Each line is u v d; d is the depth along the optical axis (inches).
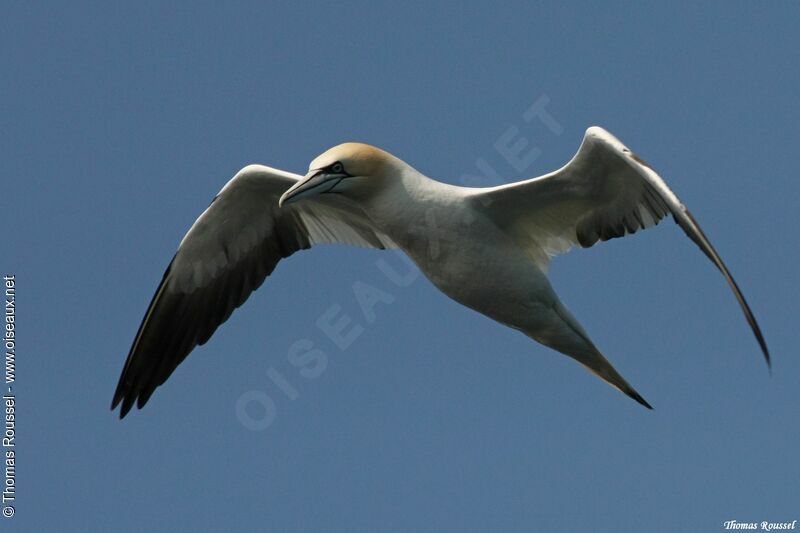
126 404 770.8
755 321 565.0
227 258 751.7
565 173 645.3
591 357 692.1
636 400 698.8
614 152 621.0
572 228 675.4
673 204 593.9
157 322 759.7
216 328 762.8
